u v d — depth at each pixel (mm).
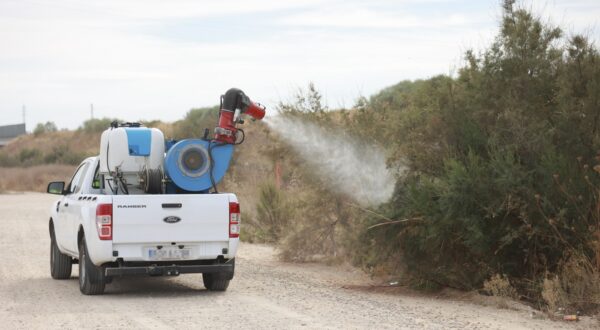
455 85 13234
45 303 12141
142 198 12469
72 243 13820
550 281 11172
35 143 120062
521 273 12266
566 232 11516
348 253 16891
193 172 13039
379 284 14141
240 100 13391
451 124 12891
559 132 12016
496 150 12281
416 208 12375
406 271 13391
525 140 12031
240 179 28266
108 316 10914
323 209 17281
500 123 12453
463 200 11734
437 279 12984
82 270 13172
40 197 52156
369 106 16750
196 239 12711
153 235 12508
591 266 11227
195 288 13992
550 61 12617
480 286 12555
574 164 11734
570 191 11453
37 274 16016
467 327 10023
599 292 10953
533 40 12625
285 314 11039
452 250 12625
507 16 12922
